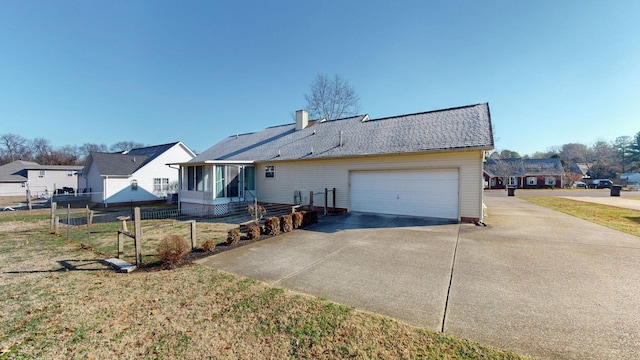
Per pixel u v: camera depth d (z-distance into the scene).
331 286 4.62
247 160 16.19
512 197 24.31
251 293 4.34
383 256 6.34
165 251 5.83
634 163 57.78
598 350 2.77
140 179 22.83
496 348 2.81
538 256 6.11
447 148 10.20
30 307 3.97
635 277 4.80
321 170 14.05
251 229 8.21
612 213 12.81
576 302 3.88
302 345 2.92
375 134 13.91
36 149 60.59
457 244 7.26
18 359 2.79
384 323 3.35
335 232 9.03
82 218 13.92
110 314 3.73
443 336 3.04
